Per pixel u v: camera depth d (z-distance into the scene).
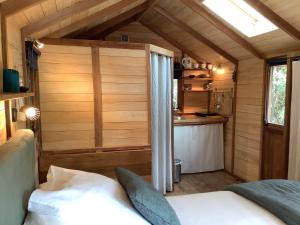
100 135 2.78
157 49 3.11
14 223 1.14
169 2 3.57
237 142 4.45
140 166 2.93
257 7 2.66
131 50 2.81
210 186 4.11
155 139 3.25
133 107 2.86
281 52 3.40
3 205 0.98
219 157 4.86
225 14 3.25
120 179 1.72
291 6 2.50
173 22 3.96
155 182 3.31
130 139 2.87
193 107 5.21
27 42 2.18
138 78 2.86
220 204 1.92
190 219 1.69
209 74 5.09
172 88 3.67
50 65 2.61
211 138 4.76
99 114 2.76
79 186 1.40
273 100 3.73
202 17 3.46
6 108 1.62
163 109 3.43
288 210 1.64
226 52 4.22
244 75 4.19
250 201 1.96
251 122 4.05
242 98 4.27
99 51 2.71
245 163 4.23
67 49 2.64
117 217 1.32
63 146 2.69
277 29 2.94
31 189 1.57
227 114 4.70
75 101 2.69
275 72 3.68
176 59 5.01
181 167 4.60
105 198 1.38
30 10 1.87
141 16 4.41
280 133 3.51
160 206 1.43
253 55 3.81
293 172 3.23
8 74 1.46
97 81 2.73
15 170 1.19
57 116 2.66
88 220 1.24
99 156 2.78
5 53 1.59
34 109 1.92
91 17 2.81
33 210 1.27
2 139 1.56
